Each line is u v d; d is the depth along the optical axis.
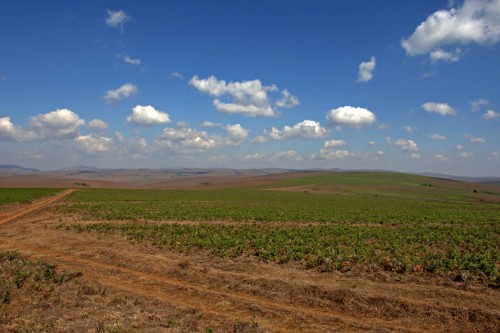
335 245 28.56
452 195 131.12
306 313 14.80
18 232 33.25
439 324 14.04
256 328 12.98
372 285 18.39
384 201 95.19
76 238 30.50
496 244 30.80
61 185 188.00
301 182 171.62
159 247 27.44
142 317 13.96
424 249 27.59
